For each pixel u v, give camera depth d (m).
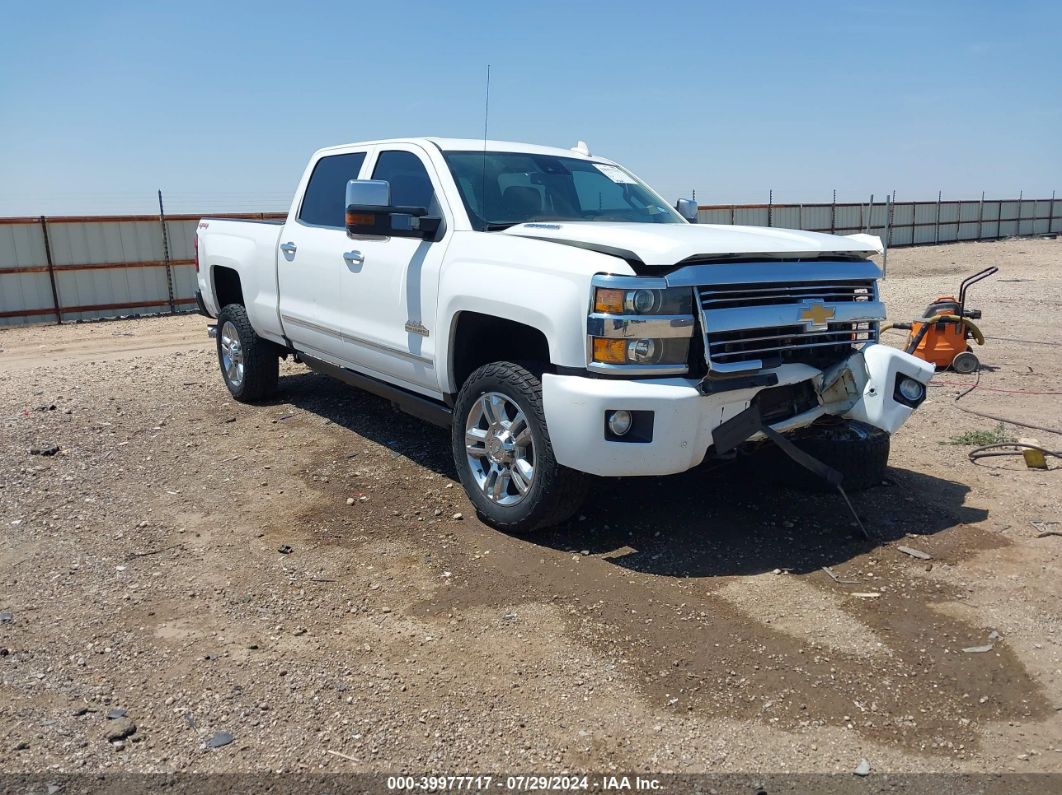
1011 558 4.25
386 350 5.38
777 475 5.15
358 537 4.61
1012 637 3.53
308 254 6.12
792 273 4.21
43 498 5.23
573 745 2.89
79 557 4.40
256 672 3.33
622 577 4.08
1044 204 47.06
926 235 41.16
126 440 6.44
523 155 5.56
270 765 2.79
